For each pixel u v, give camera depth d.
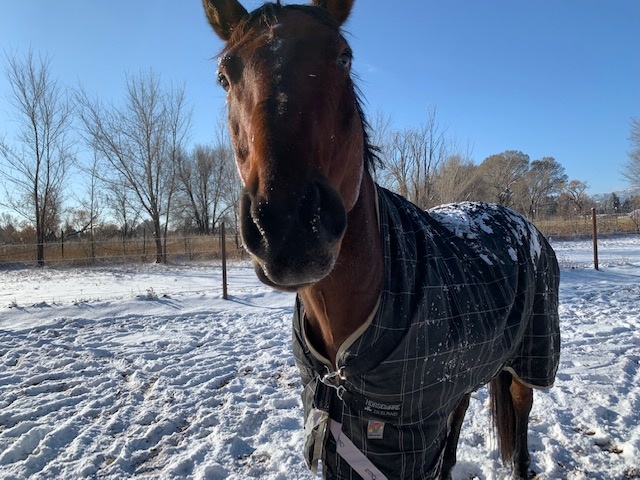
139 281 11.38
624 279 9.25
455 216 2.34
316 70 1.24
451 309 1.63
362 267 1.42
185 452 3.09
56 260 16.08
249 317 7.02
